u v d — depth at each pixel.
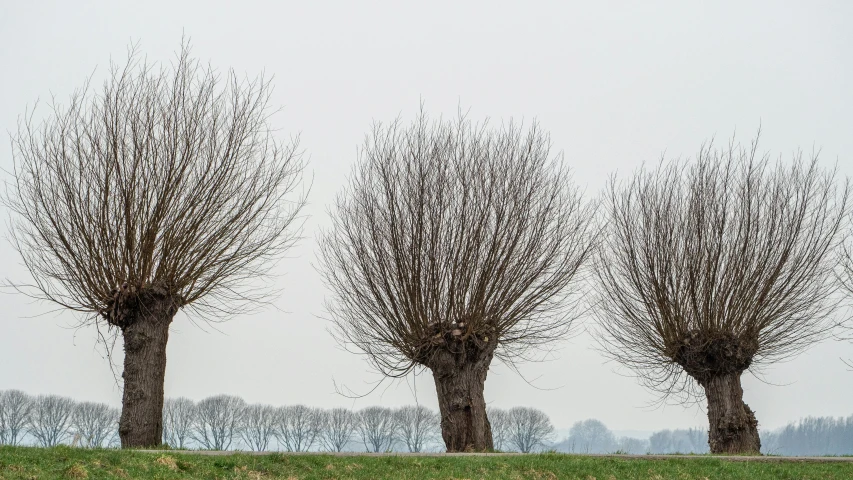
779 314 53.12
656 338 55.38
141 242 39.50
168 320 40.22
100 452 26.52
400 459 31.11
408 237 45.44
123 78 42.12
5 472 22.59
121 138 40.47
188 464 26.45
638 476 33.12
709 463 36.84
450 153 47.69
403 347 46.06
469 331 44.56
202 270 41.03
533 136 49.16
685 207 54.69
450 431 44.44
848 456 44.50
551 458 35.09
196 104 42.56
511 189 46.56
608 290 57.25
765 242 53.09
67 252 39.59
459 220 45.53
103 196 39.66
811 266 53.50
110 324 40.19
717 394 52.91
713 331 52.38
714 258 52.75
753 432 52.66
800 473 36.19
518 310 46.47
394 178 47.03
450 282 45.06
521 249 46.25
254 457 28.48
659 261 53.94
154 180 40.22
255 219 42.94
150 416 38.66
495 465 31.75
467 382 44.81
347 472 28.47
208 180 41.53
